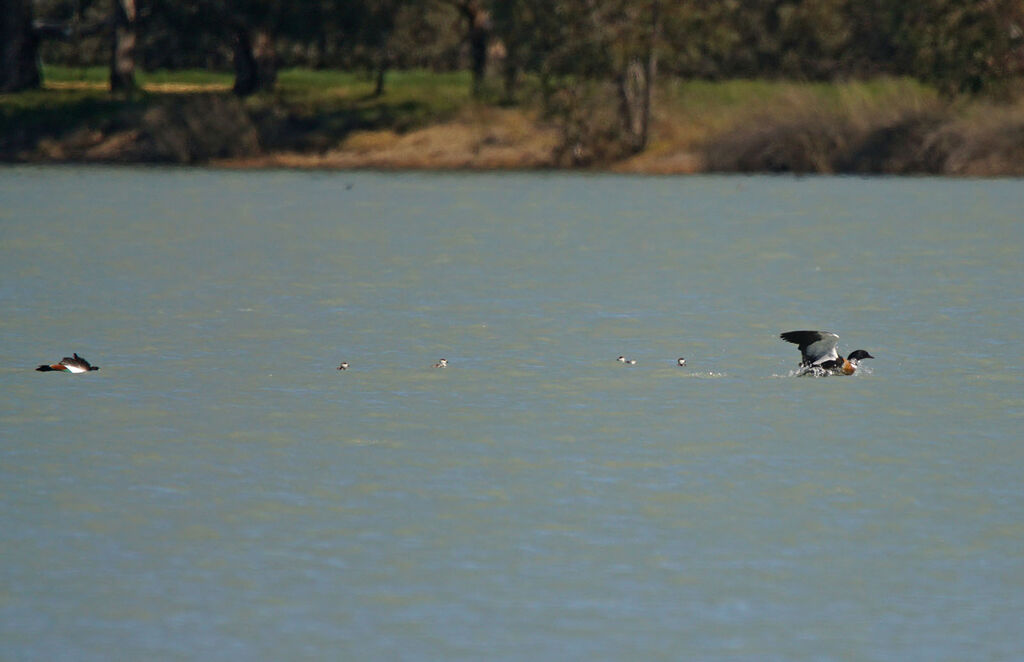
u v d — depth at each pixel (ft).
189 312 105.81
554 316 103.65
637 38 230.68
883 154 229.45
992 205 184.96
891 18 238.89
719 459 65.00
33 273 126.93
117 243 150.71
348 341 93.81
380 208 189.78
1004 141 221.66
